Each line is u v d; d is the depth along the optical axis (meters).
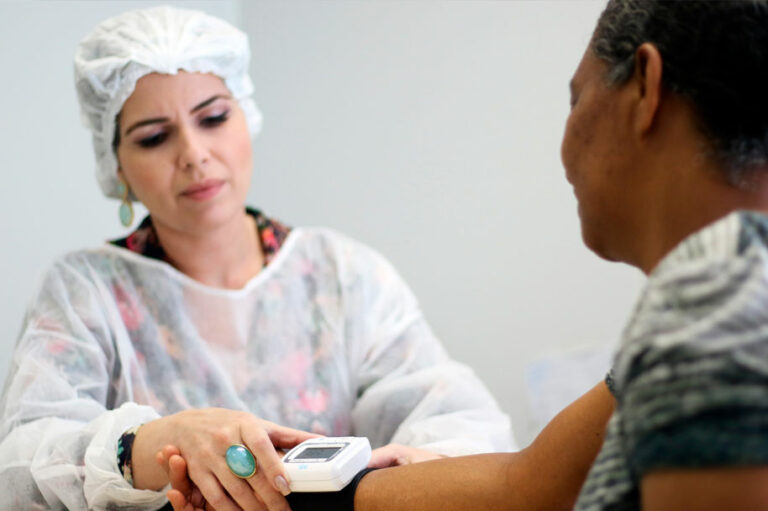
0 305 1.76
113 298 1.42
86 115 1.42
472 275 1.96
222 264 1.46
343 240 1.58
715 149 0.56
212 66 1.38
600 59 0.64
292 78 2.08
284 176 2.09
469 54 1.94
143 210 2.02
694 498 0.45
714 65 0.56
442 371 1.44
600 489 0.55
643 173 0.61
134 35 1.35
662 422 0.46
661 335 0.48
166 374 1.40
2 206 1.76
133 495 1.09
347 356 1.48
